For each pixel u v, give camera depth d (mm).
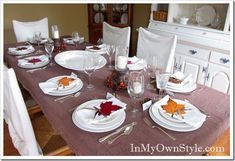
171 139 777
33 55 1693
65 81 1145
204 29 2168
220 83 2088
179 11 2625
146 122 869
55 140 1154
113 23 3414
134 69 1358
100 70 1392
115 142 761
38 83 1197
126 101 1026
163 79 1057
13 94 849
